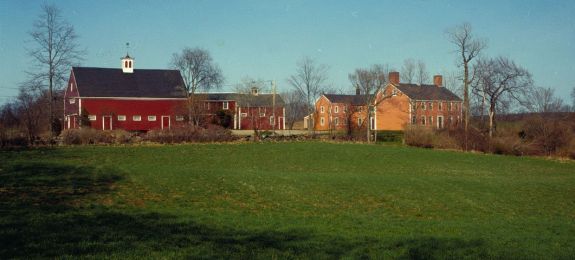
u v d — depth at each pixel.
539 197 25.47
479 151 51.50
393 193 24.16
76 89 69.50
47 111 54.91
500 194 25.53
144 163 34.41
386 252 11.96
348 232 14.73
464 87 65.94
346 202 21.83
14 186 20.55
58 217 14.28
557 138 50.41
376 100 84.50
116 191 20.89
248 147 45.34
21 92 80.69
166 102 72.38
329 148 46.91
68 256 9.92
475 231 16.08
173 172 26.62
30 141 40.44
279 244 12.38
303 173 31.22
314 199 22.02
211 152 41.53
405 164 39.56
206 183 23.91
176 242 11.71
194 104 69.44
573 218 20.95
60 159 33.47
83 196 19.34
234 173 27.86
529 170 39.66
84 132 42.72
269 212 18.72
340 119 94.25
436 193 24.80
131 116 70.81
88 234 12.02
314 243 12.70
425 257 11.66
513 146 50.75
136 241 11.53
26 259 9.66
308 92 77.50
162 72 75.38
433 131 54.94
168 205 18.78
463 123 61.78
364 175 31.05
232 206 19.55
